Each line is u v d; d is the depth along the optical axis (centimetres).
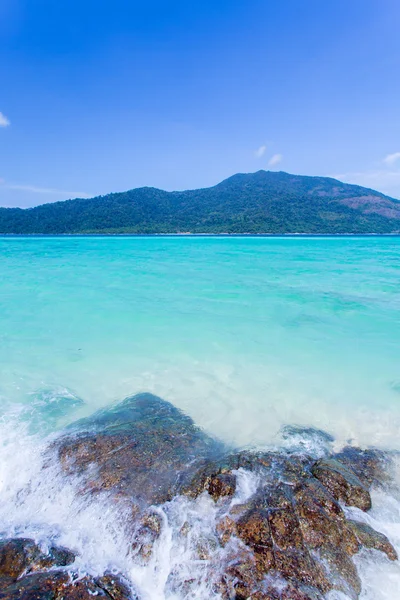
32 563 315
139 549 334
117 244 5566
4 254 3394
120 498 385
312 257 3142
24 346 838
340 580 308
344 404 585
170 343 858
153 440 477
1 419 528
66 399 593
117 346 838
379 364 742
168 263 2619
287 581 303
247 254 3494
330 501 373
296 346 844
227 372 697
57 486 405
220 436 498
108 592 296
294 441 484
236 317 1087
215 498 384
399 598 299
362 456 459
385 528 358
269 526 344
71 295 1397
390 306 1223
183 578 311
